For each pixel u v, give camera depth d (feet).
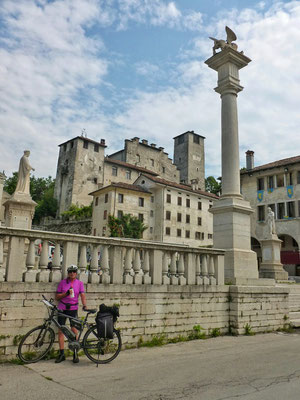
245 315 37.52
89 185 226.99
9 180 253.85
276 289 41.19
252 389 18.24
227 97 48.75
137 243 31.32
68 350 26.16
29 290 24.88
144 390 18.02
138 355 26.94
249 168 160.04
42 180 302.25
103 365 23.56
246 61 50.47
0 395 16.98
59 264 26.76
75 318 24.47
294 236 139.95
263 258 92.68
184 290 34.12
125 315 29.76
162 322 32.12
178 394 17.39
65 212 209.36
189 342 32.63
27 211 66.08
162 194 196.34
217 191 287.28
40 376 20.44
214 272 37.63
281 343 32.63
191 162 313.12
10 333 23.86
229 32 50.55
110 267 29.99
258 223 151.23
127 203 185.06
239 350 29.17
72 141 234.38
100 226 183.62
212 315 36.09
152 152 279.08
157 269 32.50
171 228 195.83
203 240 211.00
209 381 19.75
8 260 24.61
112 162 237.66
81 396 16.99
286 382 19.58
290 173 145.07
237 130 48.29
